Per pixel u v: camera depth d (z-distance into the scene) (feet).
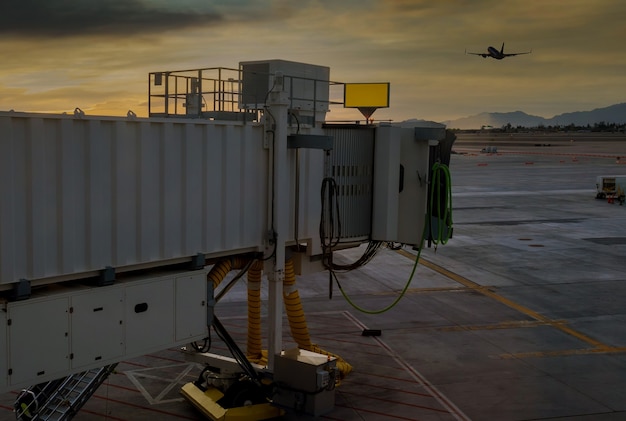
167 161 33.35
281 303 41.27
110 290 31.53
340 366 50.78
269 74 40.60
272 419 42.96
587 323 68.44
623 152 567.18
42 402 38.63
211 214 36.01
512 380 51.90
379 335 63.57
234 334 63.82
